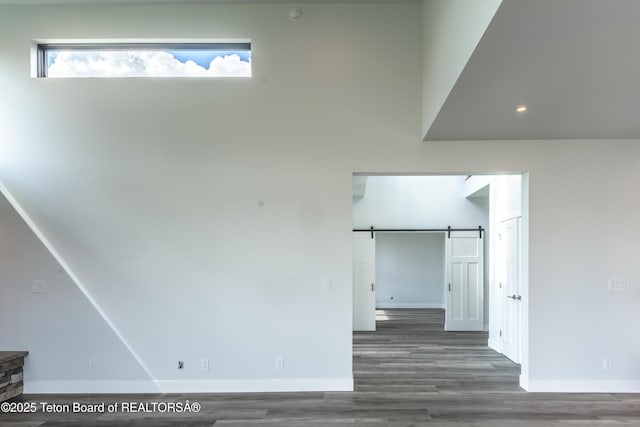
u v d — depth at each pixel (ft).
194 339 14.42
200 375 14.39
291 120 14.79
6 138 14.71
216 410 12.75
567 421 11.87
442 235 39.04
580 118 12.30
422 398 13.70
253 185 14.67
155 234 14.58
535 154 14.48
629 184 14.38
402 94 14.78
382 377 16.08
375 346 21.93
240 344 14.42
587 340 14.14
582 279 14.23
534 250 14.30
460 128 13.28
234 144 14.75
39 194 14.65
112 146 14.73
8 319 14.57
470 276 27.09
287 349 14.42
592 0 6.54
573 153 14.44
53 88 14.76
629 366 14.08
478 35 7.91
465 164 14.58
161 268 14.53
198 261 14.56
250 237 14.60
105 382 14.40
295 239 14.60
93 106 14.76
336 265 14.55
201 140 14.75
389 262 39.29
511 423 11.73
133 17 14.73
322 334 14.44
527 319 14.34
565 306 14.19
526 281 14.46
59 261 14.60
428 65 13.56
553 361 14.16
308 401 13.42
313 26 14.92
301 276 14.52
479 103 11.13
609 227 14.32
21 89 14.73
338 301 14.47
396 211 28.27
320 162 14.73
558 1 6.58
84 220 14.61
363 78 14.83
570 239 14.30
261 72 14.85
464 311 26.86
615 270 14.23
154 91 14.80
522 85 9.96
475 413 12.43
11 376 13.88
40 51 15.11
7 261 14.65
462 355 19.81
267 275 14.53
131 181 14.67
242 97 14.83
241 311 14.47
